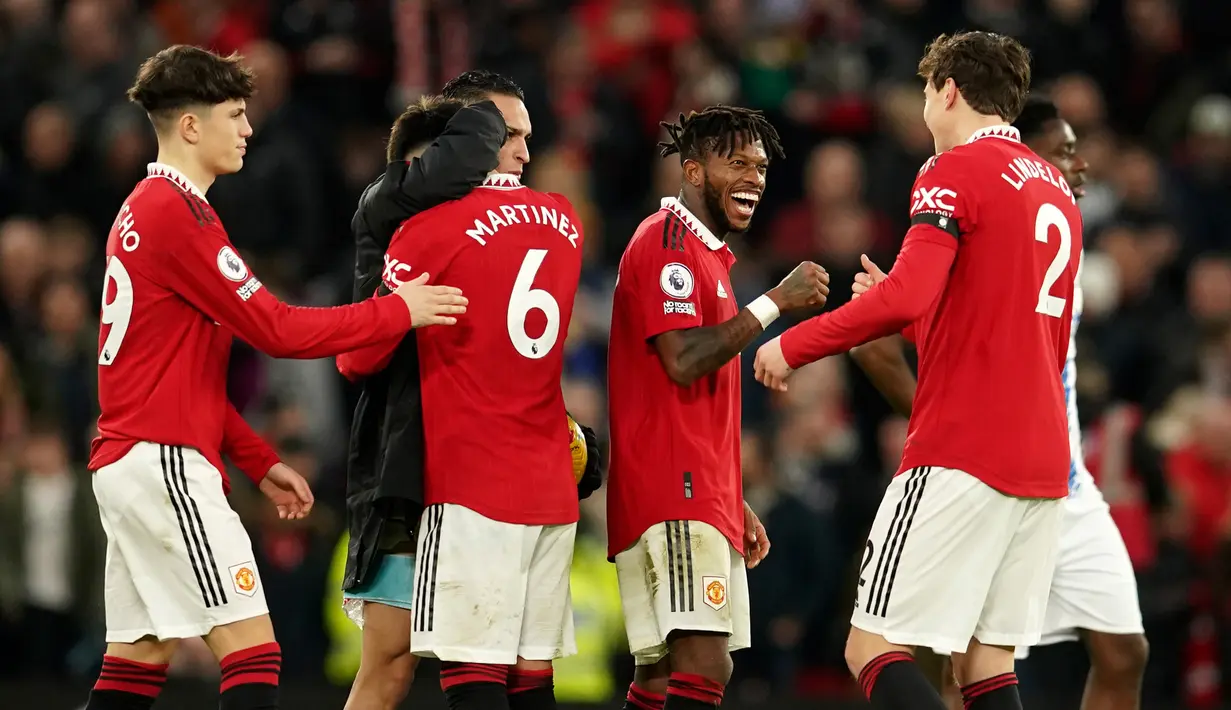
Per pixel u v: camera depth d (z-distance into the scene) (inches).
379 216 697.0
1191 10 1823.3
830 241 1433.3
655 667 741.9
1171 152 1712.6
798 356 676.1
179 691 1138.7
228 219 1406.3
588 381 1317.7
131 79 1526.8
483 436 675.4
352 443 722.8
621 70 1610.5
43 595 1220.5
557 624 700.7
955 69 708.7
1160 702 1188.5
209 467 695.1
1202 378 1397.6
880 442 1380.4
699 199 725.9
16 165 1544.0
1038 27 1713.8
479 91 718.5
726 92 1599.4
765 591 1208.2
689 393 708.7
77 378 1325.0
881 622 681.0
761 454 1238.9
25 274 1396.4
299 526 1216.8
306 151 1486.2
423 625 672.4
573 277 706.2
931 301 665.0
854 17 1669.5
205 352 700.7
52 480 1229.1
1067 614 829.2
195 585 681.0
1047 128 835.4
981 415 674.8
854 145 1625.2
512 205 695.7
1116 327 1448.1
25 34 1585.9
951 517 673.0
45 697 1115.9
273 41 1581.0
